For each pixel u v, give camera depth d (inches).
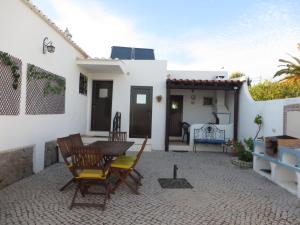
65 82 329.7
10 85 210.2
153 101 438.6
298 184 206.5
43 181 228.1
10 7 205.6
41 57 261.1
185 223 153.9
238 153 341.1
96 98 444.8
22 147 230.2
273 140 265.6
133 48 542.6
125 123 438.3
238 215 168.2
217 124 446.3
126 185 218.4
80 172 188.7
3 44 198.4
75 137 237.0
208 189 222.2
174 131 516.1
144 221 155.1
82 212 165.8
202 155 393.1
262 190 223.8
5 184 207.5
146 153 396.8
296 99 275.4
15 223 147.2
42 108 269.3
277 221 160.6
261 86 765.3
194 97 514.6
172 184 233.8
